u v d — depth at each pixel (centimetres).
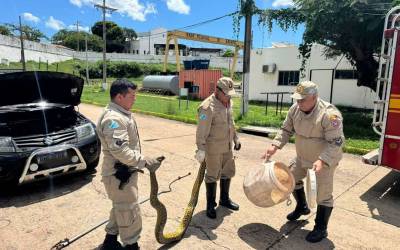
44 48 5525
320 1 1051
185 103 1836
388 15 479
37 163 450
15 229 371
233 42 2992
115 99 283
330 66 1769
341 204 462
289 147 803
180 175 565
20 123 508
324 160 327
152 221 392
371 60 1202
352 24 1053
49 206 429
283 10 1140
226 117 388
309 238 355
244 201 458
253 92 2142
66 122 554
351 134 973
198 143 377
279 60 1989
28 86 523
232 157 417
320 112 337
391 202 472
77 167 491
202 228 379
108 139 271
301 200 396
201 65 2861
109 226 316
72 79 538
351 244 355
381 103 488
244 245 345
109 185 288
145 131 991
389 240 367
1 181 436
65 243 335
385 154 486
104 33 2880
